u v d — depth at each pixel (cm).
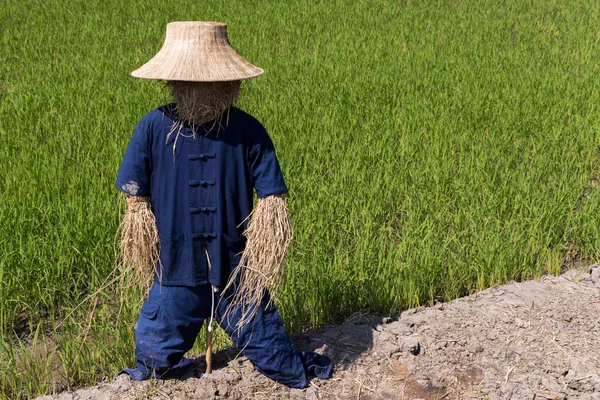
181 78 339
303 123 824
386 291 495
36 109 888
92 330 443
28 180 642
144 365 393
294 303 467
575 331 464
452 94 990
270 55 1197
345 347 439
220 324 393
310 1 1756
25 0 1739
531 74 1076
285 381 399
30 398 408
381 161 718
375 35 1403
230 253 376
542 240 583
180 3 1700
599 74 1093
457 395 409
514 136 826
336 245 582
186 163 362
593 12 1680
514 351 440
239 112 369
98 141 760
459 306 490
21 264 512
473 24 1515
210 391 391
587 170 755
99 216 567
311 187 652
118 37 1374
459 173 705
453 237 559
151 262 375
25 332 496
